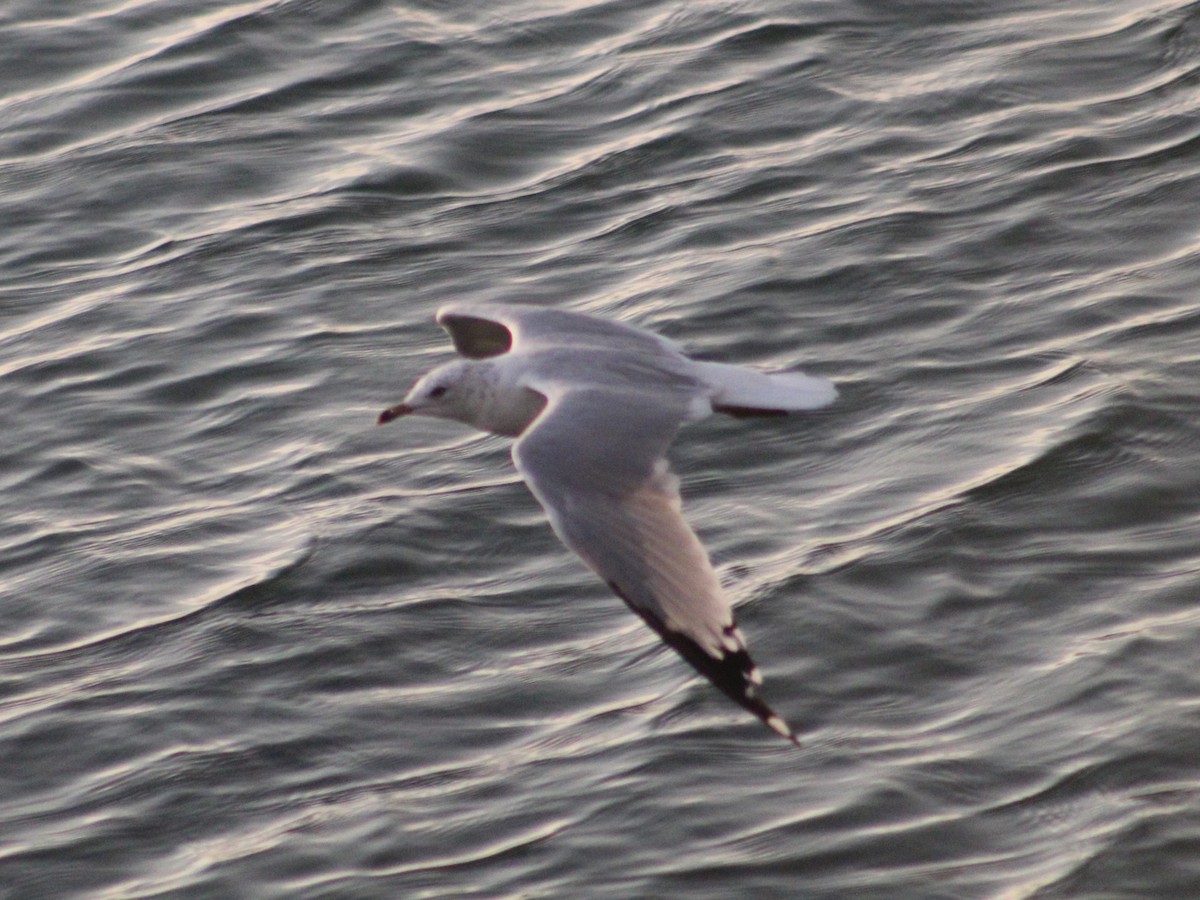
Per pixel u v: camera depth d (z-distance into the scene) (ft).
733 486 50.01
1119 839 39.29
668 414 30.71
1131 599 45.65
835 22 71.92
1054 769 41.14
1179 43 69.26
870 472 50.16
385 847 40.09
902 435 51.37
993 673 43.80
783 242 59.72
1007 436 51.03
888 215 60.64
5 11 76.02
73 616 47.26
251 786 41.96
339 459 51.90
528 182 64.13
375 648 45.42
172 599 47.52
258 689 44.52
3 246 62.80
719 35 71.61
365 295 58.80
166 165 66.13
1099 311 55.77
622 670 44.42
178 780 42.16
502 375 33.04
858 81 68.64
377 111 68.74
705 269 58.49
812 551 47.42
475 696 43.91
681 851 39.34
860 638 44.78
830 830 39.68
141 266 61.21
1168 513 48.34
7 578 48.70
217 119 68.74
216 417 54.08
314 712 43.78
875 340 55.21
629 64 70.18
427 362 55.57
